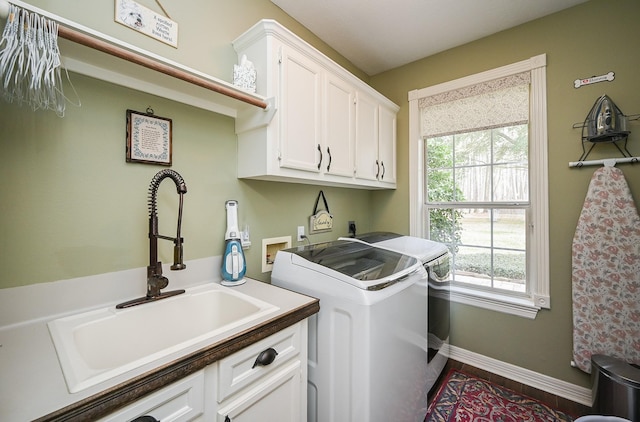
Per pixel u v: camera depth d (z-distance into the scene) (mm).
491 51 2039
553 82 1793
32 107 858
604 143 1641
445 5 1727
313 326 1224
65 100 950
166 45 1223
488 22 1895
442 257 1851
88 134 1005
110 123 1058
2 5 677
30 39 726
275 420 951
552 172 1799
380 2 1701
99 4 1039
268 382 922
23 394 550
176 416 679
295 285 1316
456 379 1953
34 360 683
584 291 1668
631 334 1539
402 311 1255
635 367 1482
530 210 1931
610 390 1423
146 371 624
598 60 1655
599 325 1624
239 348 808
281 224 1791
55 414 500
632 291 1539
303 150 1481
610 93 1619
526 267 1963
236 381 814
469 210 2221
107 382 583
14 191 863
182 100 1255
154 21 1187
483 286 2148
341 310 1126
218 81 1122
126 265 1102
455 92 2191
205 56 1360
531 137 1888
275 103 1302
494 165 2098
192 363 694
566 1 1686
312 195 2045
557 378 1790
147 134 1157
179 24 1267
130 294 1105
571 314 1741
